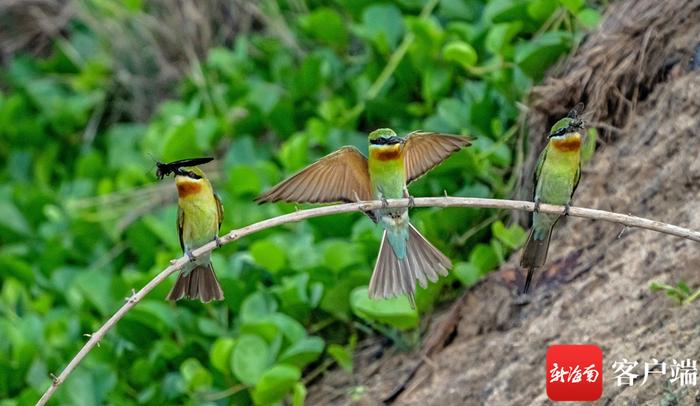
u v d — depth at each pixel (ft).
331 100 48.19
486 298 36.52
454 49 41.98
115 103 59.16
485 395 34.12
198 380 38.09
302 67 48.78
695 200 34.22
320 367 39.06
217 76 53.98
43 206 51.65
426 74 44.73
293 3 55.11
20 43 63.67
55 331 42.01
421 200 28.17
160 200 49.80
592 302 33.94
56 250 47.78
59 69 60.34
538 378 33.35
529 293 35.70
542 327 34.45
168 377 39.32
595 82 38.04
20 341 41.70
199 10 57.98
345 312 39.40
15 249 49.80
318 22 50.01
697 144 34.99
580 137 30.89
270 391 36.27
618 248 34.65
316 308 40.29
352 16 50.49
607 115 37.65
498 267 37.68
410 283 30.14
